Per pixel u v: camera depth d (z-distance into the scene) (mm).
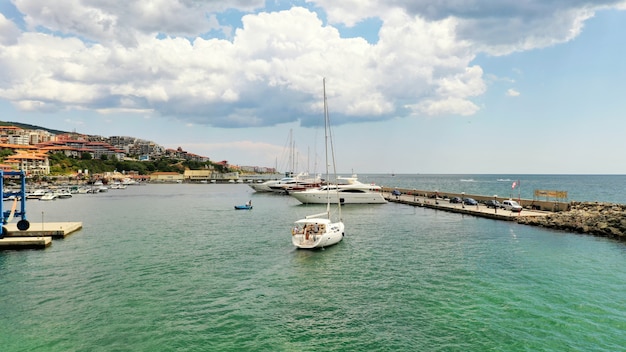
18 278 28234
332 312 21875
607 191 154125
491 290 25297
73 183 195875
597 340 18297
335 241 39656
